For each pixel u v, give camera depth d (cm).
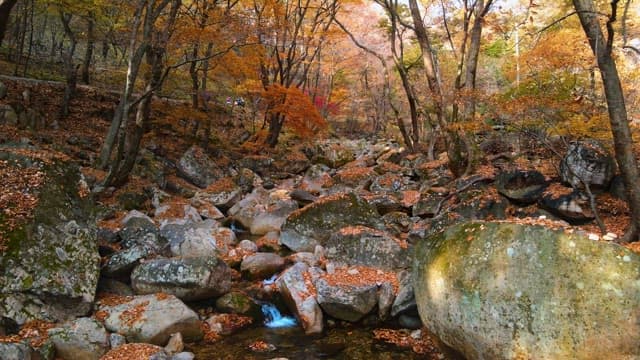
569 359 461
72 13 1680
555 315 468
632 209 693
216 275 746
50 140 1395
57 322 599
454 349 557
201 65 1842
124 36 1644
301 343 661
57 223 666
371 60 3139
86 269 664
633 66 1385
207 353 621
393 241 846
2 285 573
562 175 892
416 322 702
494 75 2334
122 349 570
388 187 1377
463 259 536
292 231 1016
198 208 1276
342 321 723
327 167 1873
